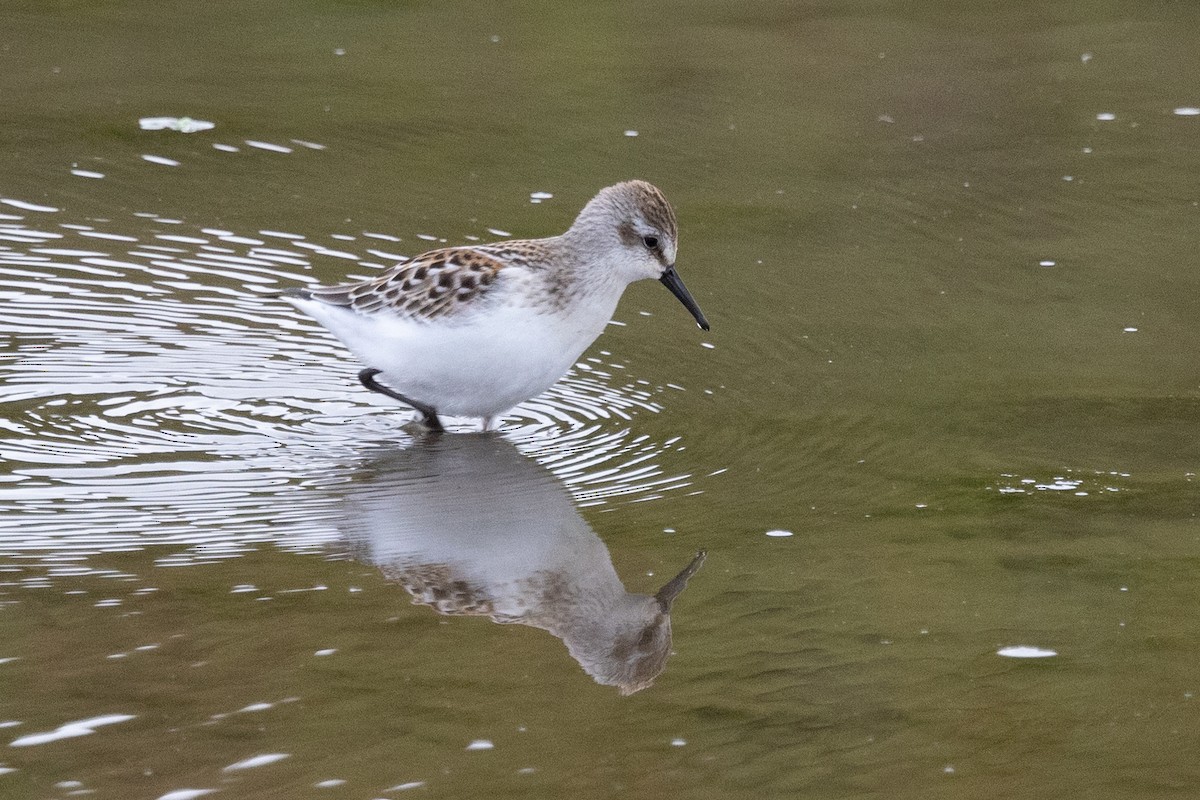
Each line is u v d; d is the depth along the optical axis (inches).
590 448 477.7
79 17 852.6
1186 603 386.9
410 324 467.8
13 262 589.6
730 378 532.1
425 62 815.7
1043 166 717.9
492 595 381.1
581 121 749.9
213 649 350.6
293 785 301.3
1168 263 629.9
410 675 343.0
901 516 434.6
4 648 347.3
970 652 361.4
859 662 354.9
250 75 789.9
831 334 566.6
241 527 415.5
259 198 658.2
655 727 326.0
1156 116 771.4
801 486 452.4
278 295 493.7
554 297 469.7
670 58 828.6
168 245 613.0
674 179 692.7
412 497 439.5
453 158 705.6
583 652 354.9
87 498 430.0
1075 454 478.6
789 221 660.1
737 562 403.9
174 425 484.1
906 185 697.0
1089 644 366.9
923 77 812.0
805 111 768.9
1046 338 565.6
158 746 313.0
